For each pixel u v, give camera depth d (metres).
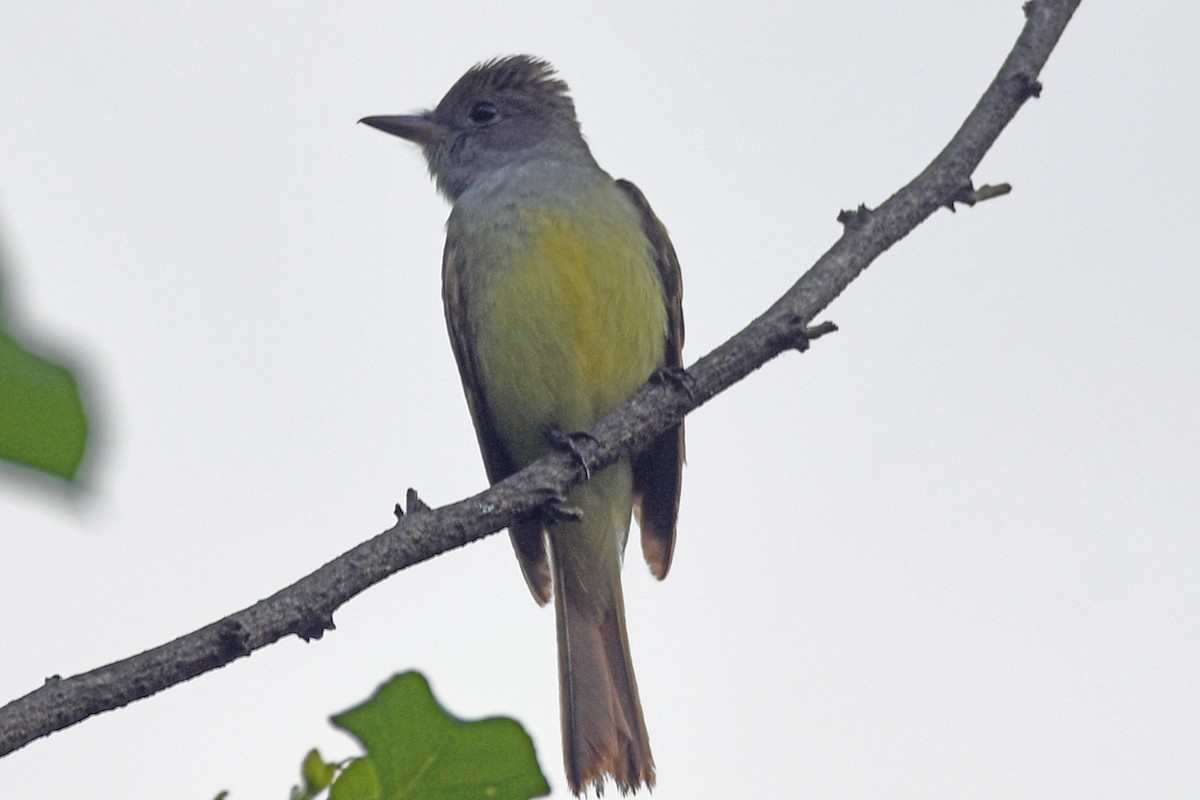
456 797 4.60
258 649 6.17
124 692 5.68
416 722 4.62
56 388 1.66
